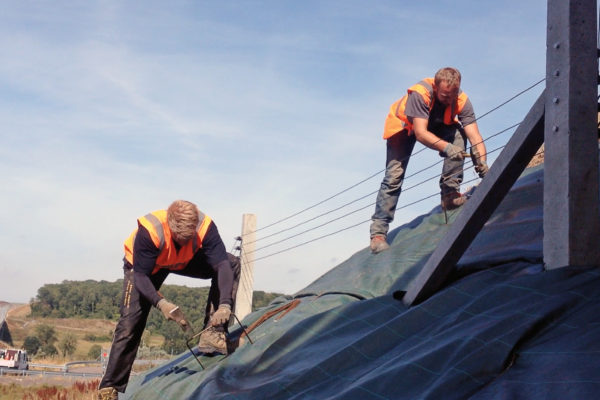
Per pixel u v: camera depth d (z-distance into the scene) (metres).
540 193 5.18
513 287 3.43
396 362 3.21
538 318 2.91
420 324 3.74
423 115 6.06
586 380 2.34
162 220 4.66
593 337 2.65
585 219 3.51
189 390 4.44
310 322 4.45
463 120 6.21
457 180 6.24
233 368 4.36
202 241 4.84
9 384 16.17
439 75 5.89
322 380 3.52
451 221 6.09
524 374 2.59
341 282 6.05
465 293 3.84
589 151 3.56
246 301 9.63
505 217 5.10
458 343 2.99
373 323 4.25
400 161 6.40
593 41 3.67
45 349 144.88
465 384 2.67
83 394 10.64
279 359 4.25
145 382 5.70
